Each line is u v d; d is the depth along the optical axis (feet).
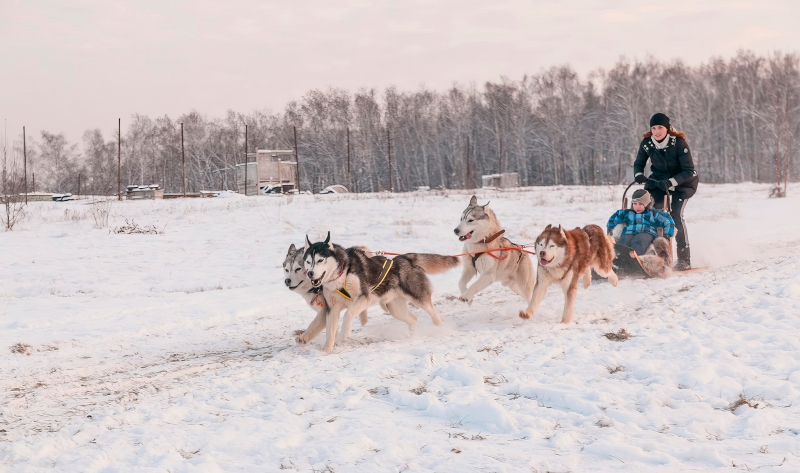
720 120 218.59
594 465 11.23
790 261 34.35
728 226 57.77
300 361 19.97
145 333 25.09
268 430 13.56
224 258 47.88
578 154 223.51
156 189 130.82
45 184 306.55
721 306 24.21
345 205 87.97
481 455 11.80
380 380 17.31
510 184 179.42
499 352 19.69
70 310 29.14
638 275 31.94
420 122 238.68
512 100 236.63
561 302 28.58
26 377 19.07
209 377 18.57
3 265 44.11
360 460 11.83
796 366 16.30
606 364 17.56
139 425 14.12
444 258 24.23
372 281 22.31
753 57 237.45
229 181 253.44
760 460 11.00
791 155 154.51
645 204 32.99
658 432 12.72
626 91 220.02
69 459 12.14
